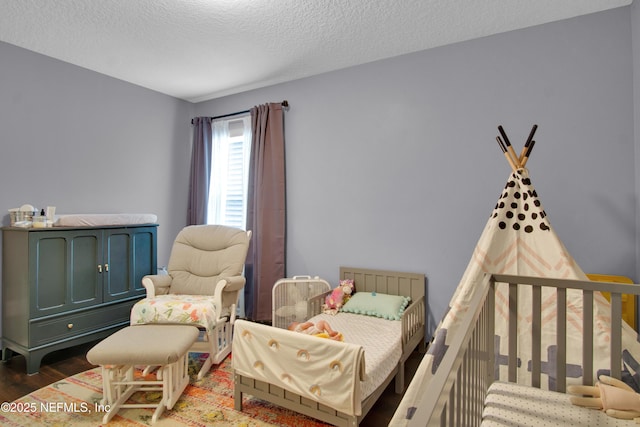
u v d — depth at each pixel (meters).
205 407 2.05
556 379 1.45
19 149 2.72
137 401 2.08
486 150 2.53
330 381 1.62
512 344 1.54
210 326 2.39
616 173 2.15
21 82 2.73
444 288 2.69
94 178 3.21
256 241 3.44
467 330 0.96
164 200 3.83
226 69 3.15
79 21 2.34
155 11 2.22
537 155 2.36
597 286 1.38
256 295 3.43
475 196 2.57
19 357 2.66
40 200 2.85
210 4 2.13
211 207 3.90
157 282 2.73
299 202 3.38
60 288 2.55
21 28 2.43
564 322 1.44
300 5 2.14
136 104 3.55
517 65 2.43
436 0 2.08
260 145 3.45
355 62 3.00
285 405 1.81
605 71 2.18
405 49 2.75
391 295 2.77
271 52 2.80
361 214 3.04
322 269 3.25
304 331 2.02
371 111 2.98
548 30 2.34
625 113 2.13
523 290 1.60
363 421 1.90
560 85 2.30
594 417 1.22
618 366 1.35
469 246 2.59
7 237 2.56
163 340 2.00
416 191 2.79
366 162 3.01
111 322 2.88
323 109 3.23
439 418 0.62
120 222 2.99
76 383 2.29
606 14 2.18
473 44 2.57
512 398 1.34
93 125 3.20
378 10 2.20
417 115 2.79
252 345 1.90
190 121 4.10
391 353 2.02
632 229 2.12
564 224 2.29
